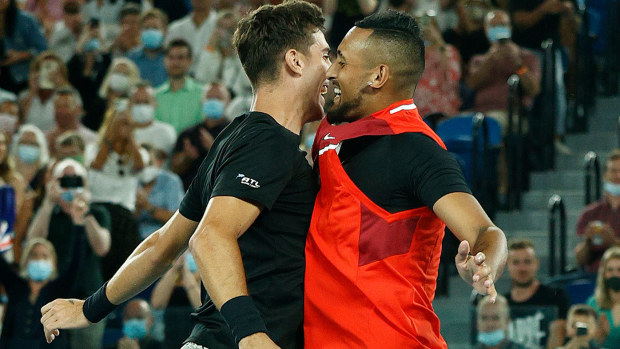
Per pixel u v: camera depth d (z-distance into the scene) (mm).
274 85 8852
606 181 22078
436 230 8484
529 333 18219
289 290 8531
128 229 20750
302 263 8609
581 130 26891
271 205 8273
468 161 23094
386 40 8680
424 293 8523
